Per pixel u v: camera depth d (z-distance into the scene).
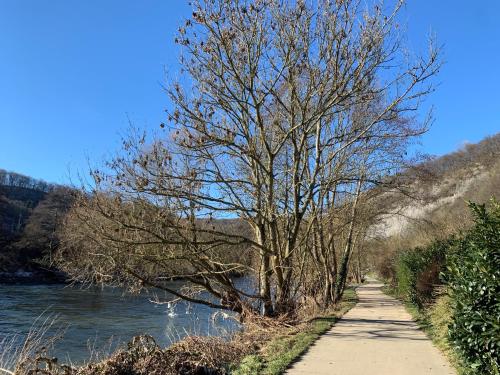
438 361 8.67
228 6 13.48
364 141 18.70
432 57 14.34
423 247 21.67
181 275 13.67
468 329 6.25
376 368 8.12
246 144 15.06
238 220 16.42
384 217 28.69
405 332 12.46
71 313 25.55
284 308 15.20
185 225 13.31
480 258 6.13
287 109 15.07
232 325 16.97
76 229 13.32
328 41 14.23
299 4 14.10
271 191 15.03
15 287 44.12
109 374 7.13
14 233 59.00
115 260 12.37
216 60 13.71
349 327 13.58
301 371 7.90
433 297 14.62
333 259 24.36
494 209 6.52
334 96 15.05
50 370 6.96
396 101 14.90
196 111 13.38
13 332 19.66
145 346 8.00
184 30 13.45
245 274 17.23
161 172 12.56
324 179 18.02
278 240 15.95
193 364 7.68
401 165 21.73
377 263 53.81
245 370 7.91
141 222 12.66
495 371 5.64
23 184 95.12
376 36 14.03
